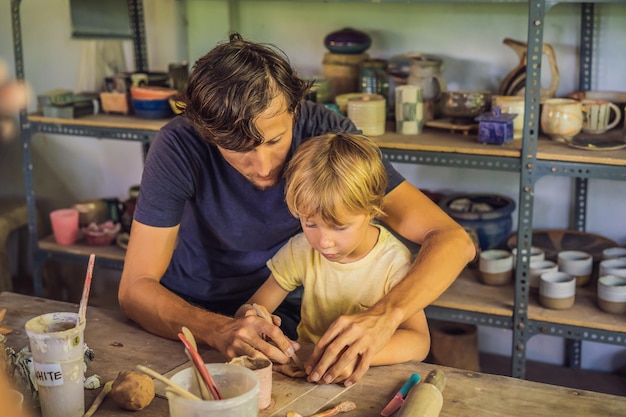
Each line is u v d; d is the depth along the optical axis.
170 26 3.15
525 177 2.26
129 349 1.48
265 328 1.35
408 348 1.42
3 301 1.72
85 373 1.38
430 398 1.17
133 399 1.22
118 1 3.18
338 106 2.61
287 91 1.42
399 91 2.49
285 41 3.01
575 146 2.28
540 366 2.94
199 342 1.48
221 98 1.37
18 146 3.50
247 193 1.70
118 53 3.25
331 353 1.29
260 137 1.40
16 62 2.80
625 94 2.53
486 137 2.33
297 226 1.76
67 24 3.32
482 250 2.62
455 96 2.52
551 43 2.70
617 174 2.17
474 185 2.89
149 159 1.68
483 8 2.72
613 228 2.78
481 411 1.22
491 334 3.00
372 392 1.29
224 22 2.97
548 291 2.35
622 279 2.36
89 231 2.94
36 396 1.26
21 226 3.43
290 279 1.67
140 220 1.66
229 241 1.79
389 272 1.59
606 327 2.26
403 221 1.66
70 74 3.39
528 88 2.18
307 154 1.42
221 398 1.07
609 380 2.83
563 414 1.21
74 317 1.22
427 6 2.79
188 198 1.72
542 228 2.86
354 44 2.71
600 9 2.60
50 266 3.51
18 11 2.76
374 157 1.45
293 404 1.25
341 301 1.62
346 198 1.38
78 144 3.48
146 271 1.63
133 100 2.79
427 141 2.41
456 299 2.42
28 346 1.49
